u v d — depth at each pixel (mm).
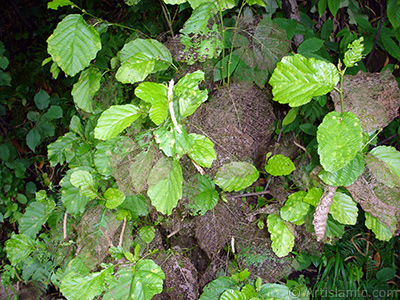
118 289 709
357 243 1047
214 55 717
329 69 626
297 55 635
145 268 720
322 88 628
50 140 1607
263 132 769
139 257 846
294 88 636
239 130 754
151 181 661
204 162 639
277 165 807
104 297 703
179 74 789
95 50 672
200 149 641
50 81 1739
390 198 670
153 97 615
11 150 1493
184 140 622
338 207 693
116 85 844
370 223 702
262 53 764
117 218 815
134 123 765
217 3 696
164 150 622
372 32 983
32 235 986
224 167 764
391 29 1041
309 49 849
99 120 628
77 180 799
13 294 1139
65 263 940
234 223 838
